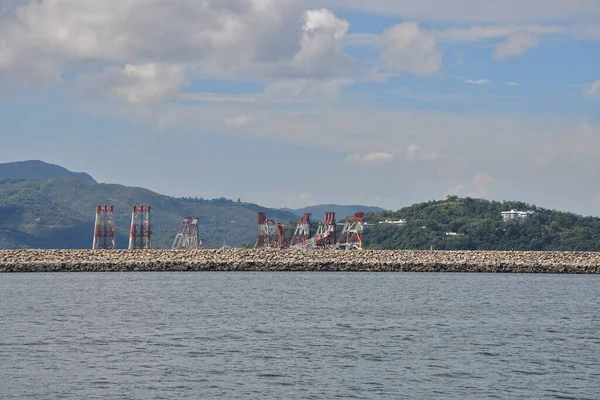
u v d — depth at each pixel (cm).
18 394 6328
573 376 7081
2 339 8600
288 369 7169
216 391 6431
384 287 15812
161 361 7469
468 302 13012
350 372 7088
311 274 19788
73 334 8994
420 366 7369
